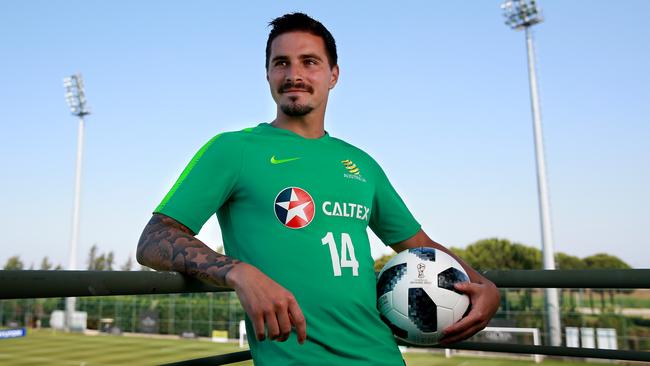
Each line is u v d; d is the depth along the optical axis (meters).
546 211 19.50
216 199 1.28
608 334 17.05
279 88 1.60
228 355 1.46
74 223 28.09
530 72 20.81
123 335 28.34
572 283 1.31
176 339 26.14
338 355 1.23
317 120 1.64
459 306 1.37
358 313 1.32
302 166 1.42
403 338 1.41
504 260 38.72
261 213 1.32
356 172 1.54
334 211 1.39
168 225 1.19
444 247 1.73
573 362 15.55
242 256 1.31
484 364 15.73
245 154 1.37
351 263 1.35
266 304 0.92
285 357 1.21
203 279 1.02
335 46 1.71
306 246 1.29
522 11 21.00
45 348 21.77
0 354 19.97
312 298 1.25
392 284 1.40
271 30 1.67
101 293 0.83
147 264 1.13
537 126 20.19
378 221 1.73
